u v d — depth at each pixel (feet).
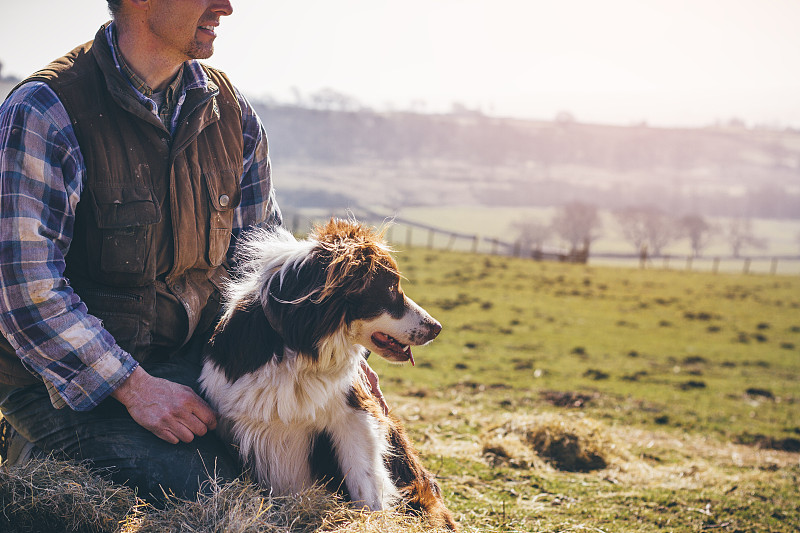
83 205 11.15
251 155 13.55
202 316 12.95
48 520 10.15
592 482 22.71
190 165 11.93
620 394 43.52
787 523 20.29
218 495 10.61
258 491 11.03
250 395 11.93
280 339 12.07
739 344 69.56
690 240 534.78
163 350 12.44
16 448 12.48
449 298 82.43
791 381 53.83
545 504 19.88
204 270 12.76
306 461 12.71
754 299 104.78
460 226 570.87
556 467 24.31
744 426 37.91
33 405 11.67
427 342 12.93
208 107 12.12
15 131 10.50
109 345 11.02
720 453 31.32
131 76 11.38
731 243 520.83
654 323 78.28
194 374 12.63
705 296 104.63
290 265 12.21
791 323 85.10
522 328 68.59
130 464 10.98
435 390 39.19
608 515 19.49
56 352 10.69
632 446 30.40
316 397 12.19
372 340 12.78
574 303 87.97
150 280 11.65
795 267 404.77
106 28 11.44
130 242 11.29
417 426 28.37
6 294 10.48
